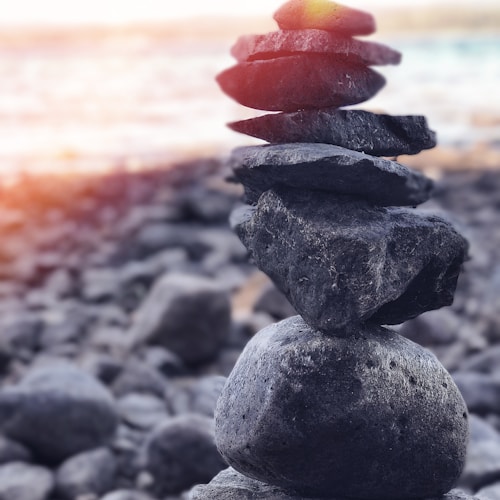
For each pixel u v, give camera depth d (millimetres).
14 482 1817
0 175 7199
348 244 1026
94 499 1838
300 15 1069
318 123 1055
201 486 1145
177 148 8273
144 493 1852
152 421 2180
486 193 5723
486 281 3512
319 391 1044
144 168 7105
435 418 1067
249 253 1141
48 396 1949
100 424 1979
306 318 1054
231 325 2803
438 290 1085
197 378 2639
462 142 7887
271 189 1082
